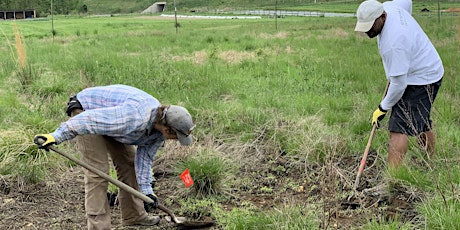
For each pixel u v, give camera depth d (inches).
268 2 3644.2
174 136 172.7
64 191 236.5
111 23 1573.6
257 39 791.7
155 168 258.1
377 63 505.4
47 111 327.3
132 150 194.7
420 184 207.3
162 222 208.5
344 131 285.0
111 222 209.3
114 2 4547.2
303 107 335.3
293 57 566.6
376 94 364.2
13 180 239.5
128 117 166.9
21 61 415.2
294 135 276.4
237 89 394.9
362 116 307.0
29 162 242.5
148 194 186.9
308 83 415.5
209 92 382.0
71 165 259.8
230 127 303.9
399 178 211.5
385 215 197.0
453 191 188.2
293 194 230.2
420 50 213.5
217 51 600.4
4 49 691.4
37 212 217.3
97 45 756.6
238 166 253.1
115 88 175.9
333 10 2492.6
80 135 173.5
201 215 214.1
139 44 754.2
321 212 203.2
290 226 186.2
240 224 194.9
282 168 254.8
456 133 266.4
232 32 1002.1
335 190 219.0
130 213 201.0
